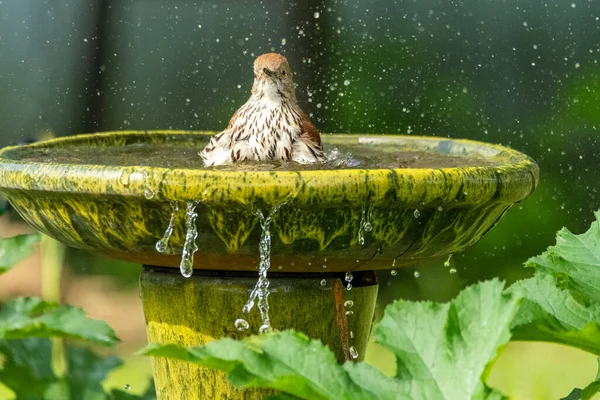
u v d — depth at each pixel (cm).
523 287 325
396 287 1357
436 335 286
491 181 448
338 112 1385
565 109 1423
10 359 357
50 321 309
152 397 391
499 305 272
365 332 526
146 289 507
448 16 1438
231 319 484
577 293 352
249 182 408
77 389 378
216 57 1492
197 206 418
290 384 266
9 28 1514
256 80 678
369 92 1401
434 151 661
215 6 1486
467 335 279
